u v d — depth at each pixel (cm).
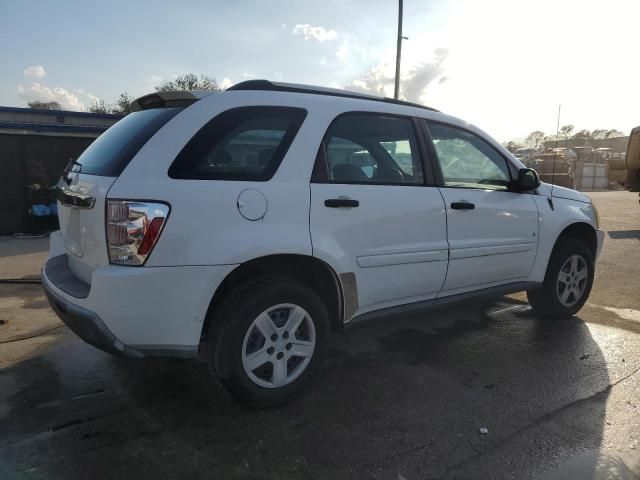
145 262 262
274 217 296
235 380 293
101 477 246
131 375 360
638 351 414
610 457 268
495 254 416
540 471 256
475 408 318
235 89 318
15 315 498
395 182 359
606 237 1005
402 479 248
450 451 272
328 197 317
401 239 353
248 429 290
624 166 1491
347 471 254
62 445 272
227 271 280
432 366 382
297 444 276
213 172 285
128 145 288
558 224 463
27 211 1090
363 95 371
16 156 1076
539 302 487
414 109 388
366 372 371
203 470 253
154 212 262
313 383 335
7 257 813
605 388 347
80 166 325
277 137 311
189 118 289
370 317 350
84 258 294
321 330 325
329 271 325
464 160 411
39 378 354
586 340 439
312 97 334
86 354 397
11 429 287
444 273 383
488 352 411
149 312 266
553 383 354
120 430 288
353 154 343
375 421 301
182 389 339
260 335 303
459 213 387
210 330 296
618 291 607
